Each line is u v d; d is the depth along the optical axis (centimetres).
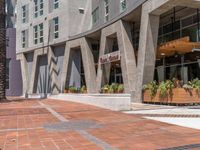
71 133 866
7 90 4881
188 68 2406
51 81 4084
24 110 1656
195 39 2280
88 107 1823
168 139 749
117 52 2677
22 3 4828
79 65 3812
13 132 905
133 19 2592
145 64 2100
